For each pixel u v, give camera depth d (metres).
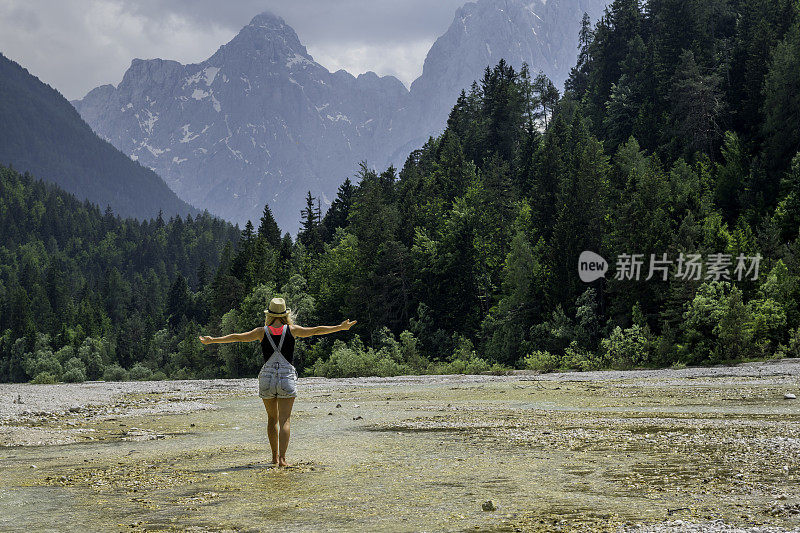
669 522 4.98
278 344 8.49
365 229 90.88
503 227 78.25
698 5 105.50
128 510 6.00
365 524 5.21
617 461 8.30
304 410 19.59
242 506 6.02
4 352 164.25
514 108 115.62
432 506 5.83
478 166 113.94
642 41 114.81
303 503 6.07
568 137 92.81
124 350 152.38
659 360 46.56
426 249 78.12
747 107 83.75
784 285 47.81
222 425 15.84
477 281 74.06
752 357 43.50
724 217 72.25
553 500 6.00
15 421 17.12
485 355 62.84
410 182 109.38
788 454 8.30
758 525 4.84
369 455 9.48
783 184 66.25
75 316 187.88
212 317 104.06
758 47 84.38
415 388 32.47
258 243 107.31
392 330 78.94
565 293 63.47
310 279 95.56
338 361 59.28
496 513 5.51
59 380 125.38
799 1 89.44
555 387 28.83
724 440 9.91
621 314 58.56
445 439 11.45
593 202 67.00
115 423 16.92
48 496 6.80
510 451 9.59
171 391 34.59
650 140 91.19
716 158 84.88
